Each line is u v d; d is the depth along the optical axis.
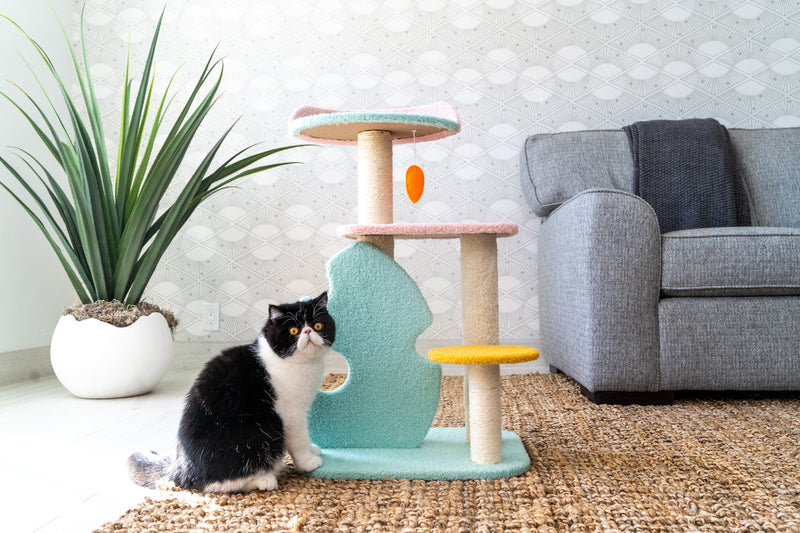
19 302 2.42
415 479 1.20
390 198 1.50
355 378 1.38
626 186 2.34
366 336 1.39
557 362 2.27
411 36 2.69
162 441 1.52
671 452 1.36
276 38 2.72
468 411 1.43
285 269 2.71
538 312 2.64
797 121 2.61
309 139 1.62
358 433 1.38
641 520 0.97
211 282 2.73
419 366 1.38
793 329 1.87
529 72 2.67
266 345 1.18
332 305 1.39
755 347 1.87
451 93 2.68
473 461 1.26
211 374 1.13
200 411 1.11
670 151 2.32
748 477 1.18
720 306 1.88
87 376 2.02
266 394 1.14
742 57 2.62
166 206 2.73
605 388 1.87
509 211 2.66
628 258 1.87
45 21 2.62
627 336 1.86
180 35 2.74
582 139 2.45
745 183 2.38
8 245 2.37
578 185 2.34
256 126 2.72
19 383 2.36
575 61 2.66
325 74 2.71
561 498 1.07
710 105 2.63
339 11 2.70
